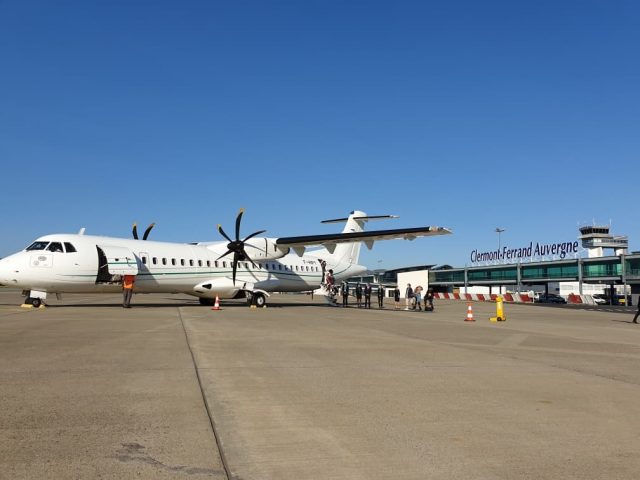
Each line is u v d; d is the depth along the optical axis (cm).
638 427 526
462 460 429
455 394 667
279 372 803
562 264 6600
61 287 2280
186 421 530
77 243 2302
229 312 2236
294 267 3170
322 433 498
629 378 788
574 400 639
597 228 7675
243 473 396
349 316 2200
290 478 388
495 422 541
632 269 5653
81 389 666
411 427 520
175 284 2605
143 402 604
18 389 663
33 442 460
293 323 1711
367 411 579
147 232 2762
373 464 419
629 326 1909
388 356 988
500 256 7894
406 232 2617
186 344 1106
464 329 1633
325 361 916
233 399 625
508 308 3475
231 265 2841
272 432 498
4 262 2166
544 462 425
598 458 435
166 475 390
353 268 3669
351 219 3578
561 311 3147
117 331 1343
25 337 1193
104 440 468
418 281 3759
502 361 945
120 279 2394
